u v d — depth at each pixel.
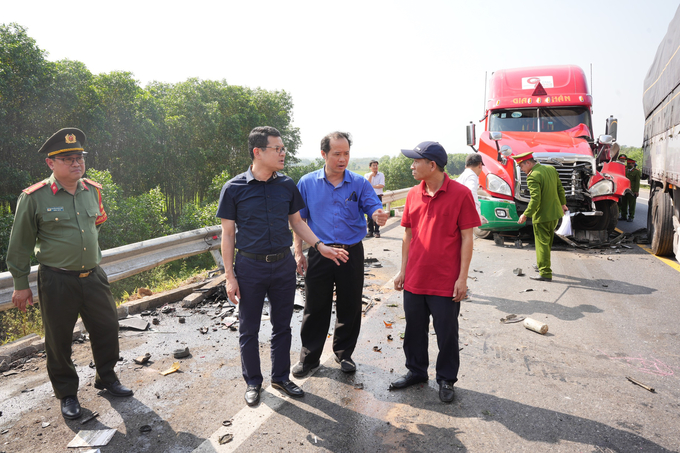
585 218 8.95
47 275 2.80
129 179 33.16
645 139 9.84
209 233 6.68
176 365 3.62
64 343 2.88
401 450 2.50
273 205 3.07
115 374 3.19
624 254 8.03
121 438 2.64
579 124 9.34
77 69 26.72
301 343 3.88
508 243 9.26
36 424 2.79
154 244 5.73
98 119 26.64
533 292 5.71
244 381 3.38
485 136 9.59
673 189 7.25
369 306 5.20
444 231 2.98
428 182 3.05
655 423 2.77
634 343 4.04
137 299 5.47
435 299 3.04
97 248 3.04
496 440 2.59
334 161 3.35
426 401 3.06
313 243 3.26
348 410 2.94
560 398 3.09
